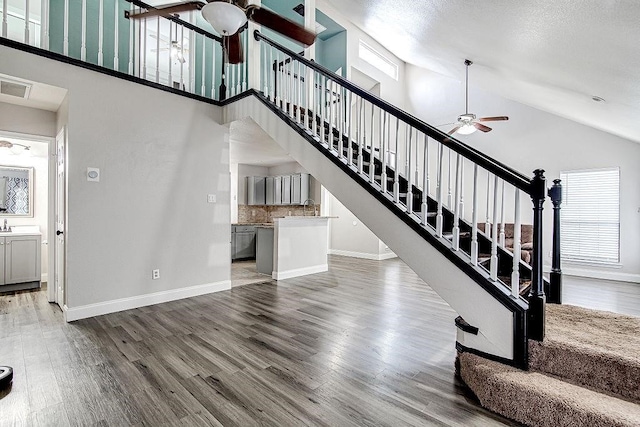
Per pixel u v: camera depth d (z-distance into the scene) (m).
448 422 1.75
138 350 2.58
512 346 2.01
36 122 3.73
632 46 1.81
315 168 3.23
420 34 3.37
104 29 4.68
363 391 2.04
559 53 2.34
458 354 2.27
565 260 5.87
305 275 5.63
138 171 3.66
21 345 2.66
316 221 5.89
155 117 3.80
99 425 1.70
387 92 7.69
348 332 3.01
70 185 3.19
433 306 3.83
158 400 1.92
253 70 4.02
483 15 2.17
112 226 3.47
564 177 5.87
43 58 3.01
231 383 2.11
